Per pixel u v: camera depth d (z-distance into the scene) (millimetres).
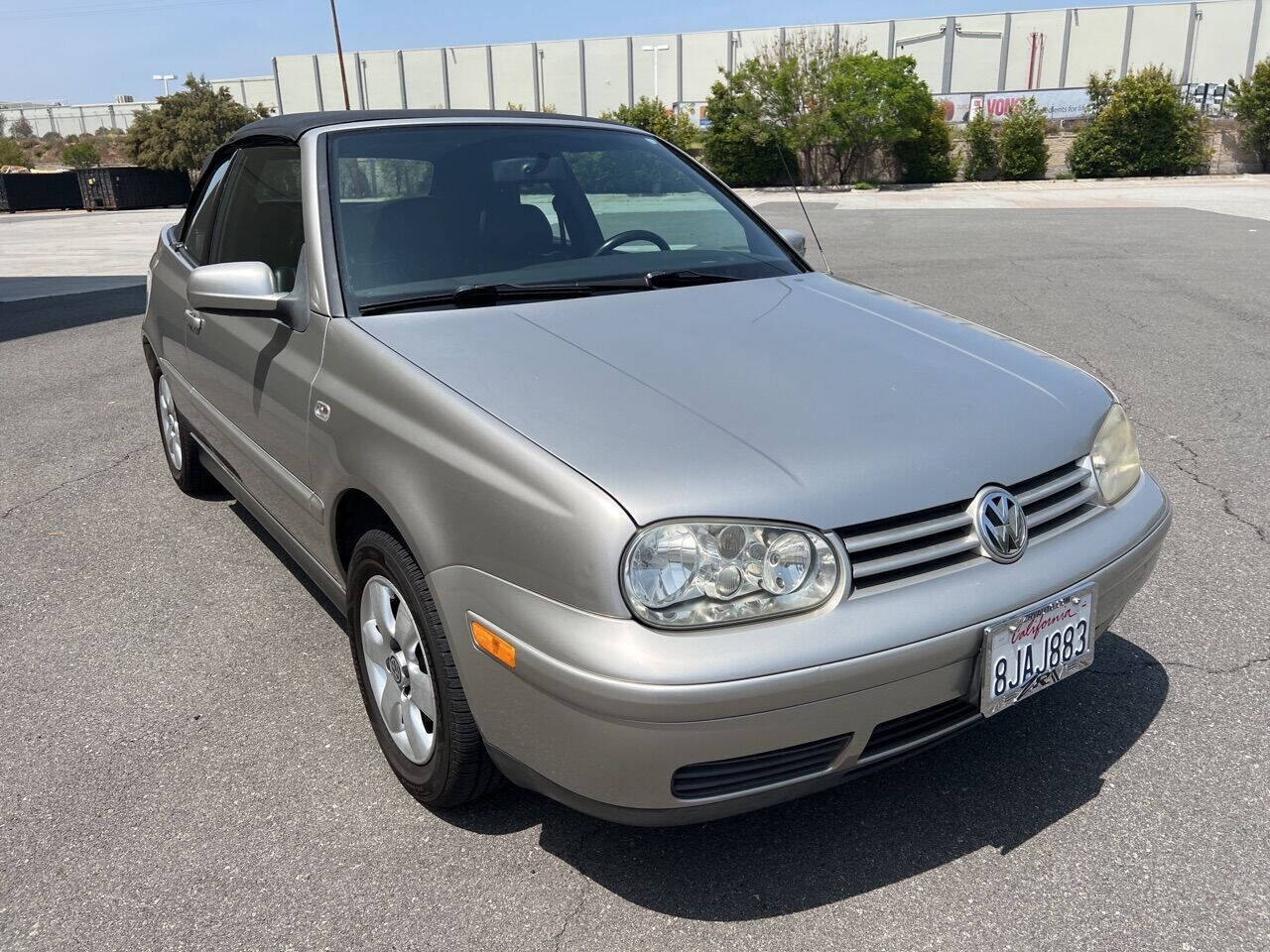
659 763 1778
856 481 1903
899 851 2217
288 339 2723
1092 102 36094
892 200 25000
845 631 1812
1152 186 28891
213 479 4551
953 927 1995
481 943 1986
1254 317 7898
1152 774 2451
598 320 2514
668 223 3334
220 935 2018
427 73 68438
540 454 1902
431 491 2064
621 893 2113
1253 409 5434
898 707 1890
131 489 4695
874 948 1949
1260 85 32469
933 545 1952
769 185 34844
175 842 2299
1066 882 2107
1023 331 7480
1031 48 59125
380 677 2508
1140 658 2973
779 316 2654
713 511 1795
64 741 2709
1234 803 2334
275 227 3064
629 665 1728
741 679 1737
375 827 2344
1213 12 56312
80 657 3150
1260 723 2643
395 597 2410
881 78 32094
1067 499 2203
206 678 3018
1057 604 2037
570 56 65250
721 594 1783
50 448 5348
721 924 2021
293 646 3207
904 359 2418
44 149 64875
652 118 37094
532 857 2232
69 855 2262
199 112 40156
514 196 3014
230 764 2598
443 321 2471
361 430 2293
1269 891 2061
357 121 3092
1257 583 3422
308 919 2057
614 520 1771
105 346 8086
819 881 2133
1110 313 8164
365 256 2686
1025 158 33438
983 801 2373
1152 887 2084
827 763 1923
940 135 33250
